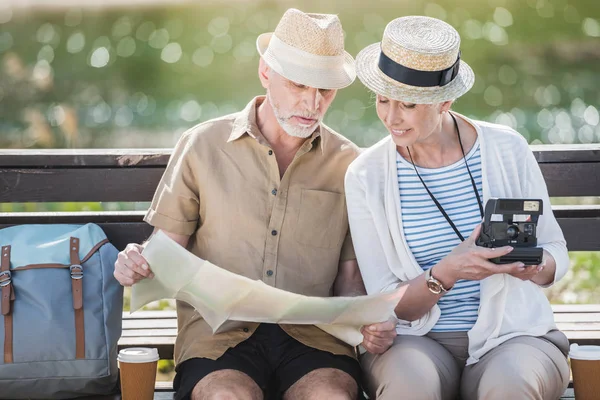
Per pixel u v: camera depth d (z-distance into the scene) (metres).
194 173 4.47
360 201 4.40
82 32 15.45
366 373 4.23
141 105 13.24
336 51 4.35
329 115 12.59
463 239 4.30
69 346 4.46
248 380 4.11
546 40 14.81
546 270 4.20
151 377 4.28
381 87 4.18
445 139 4.39
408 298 4.17
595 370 4.16
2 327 4.43
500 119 12.55
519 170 4.38
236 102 13.38
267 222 4.44
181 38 15.43
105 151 5.18
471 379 4.11
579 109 12.76
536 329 4.18
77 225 4.84
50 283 4.50
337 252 4.54
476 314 4.28
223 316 4.09
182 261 3.98
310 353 4.27
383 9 15.81
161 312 5.51
